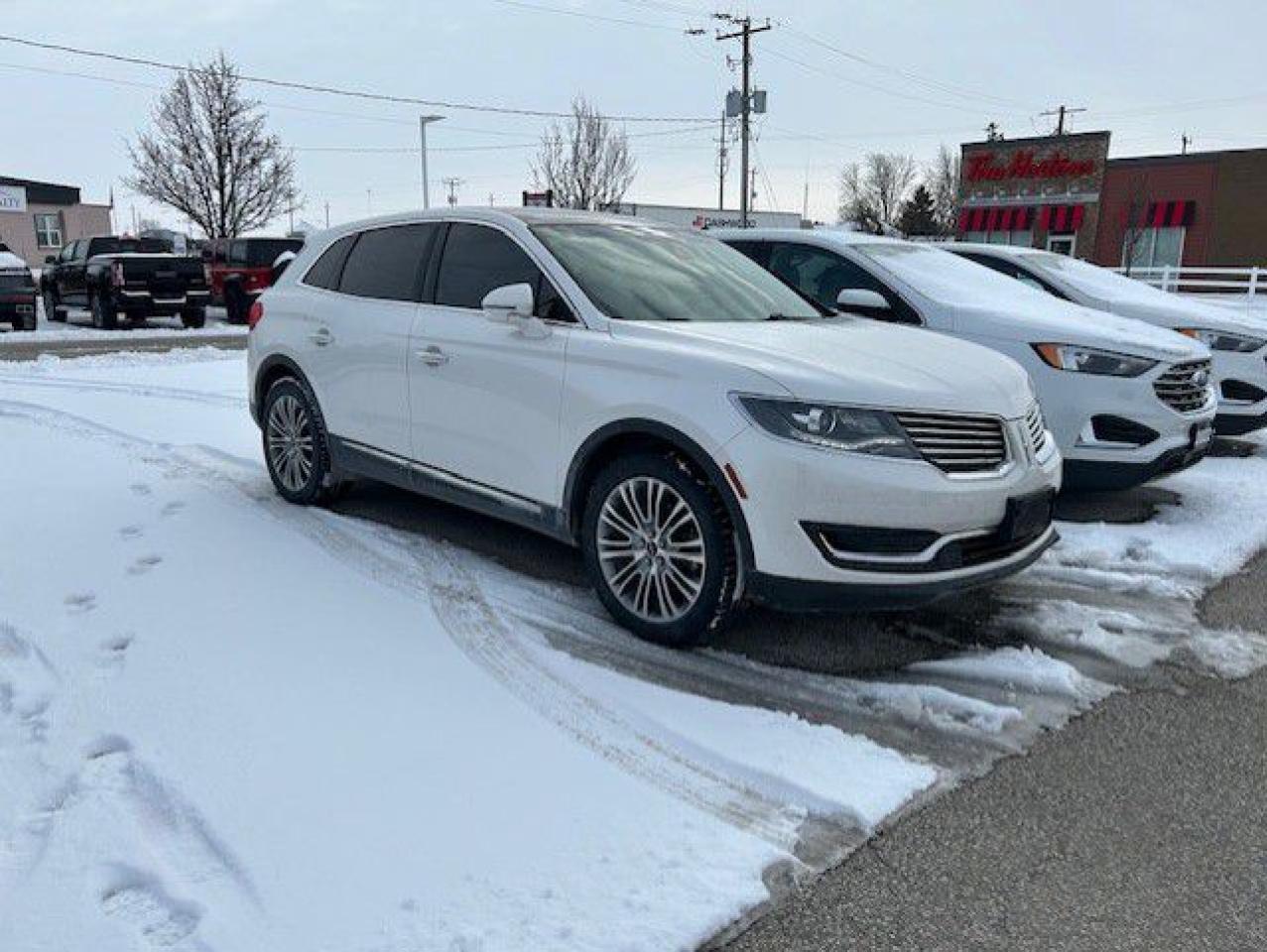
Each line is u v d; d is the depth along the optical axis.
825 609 3.51
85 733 3.10
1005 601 4.48
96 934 2.27
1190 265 33.94
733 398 3.52
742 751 3.09
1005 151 36.66
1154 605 4.49
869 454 3.42
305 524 5.30
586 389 3.94
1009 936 2.36
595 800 2.80
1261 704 3.55
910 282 6.37
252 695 3.35
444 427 4.64
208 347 14.93
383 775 2.88
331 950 2.21
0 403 8.73
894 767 3.04
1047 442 4.15
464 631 3.94
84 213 48.66
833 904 2.45
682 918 2.34
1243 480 6.82
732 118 37.94
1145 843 2.73
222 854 2.53
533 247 4.45
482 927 2.28
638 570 3.90
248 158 30.83
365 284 5.27
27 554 4.67
